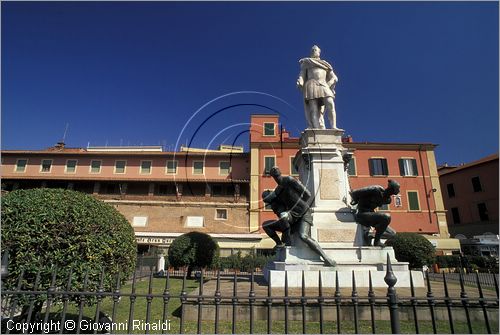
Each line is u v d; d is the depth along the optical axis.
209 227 28.09
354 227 7.68
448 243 27.94
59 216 4.44
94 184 30.67
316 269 7.04
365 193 7.46
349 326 5.06
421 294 6.12
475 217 35.03
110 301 8.21
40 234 4.29
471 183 35.88
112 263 4.75
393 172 30.84
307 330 4.84
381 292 6.16
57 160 32.03
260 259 21.33
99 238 4.65
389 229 7.77
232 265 21.08
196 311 5.54
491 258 24.12
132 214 28.77
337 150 8.58
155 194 30.23
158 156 31.58
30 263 4.15
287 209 7.65
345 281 6.91
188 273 16.44
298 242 7.53
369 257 7.30
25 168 31.80
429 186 30.45
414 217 29.72
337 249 7.40
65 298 3.31
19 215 4.30
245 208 28.62
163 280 14.67
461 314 5.35
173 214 28.69
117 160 31.80
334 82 9.55
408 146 31.50
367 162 31.12
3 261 3.34
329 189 8.17
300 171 9.48
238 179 30.17
